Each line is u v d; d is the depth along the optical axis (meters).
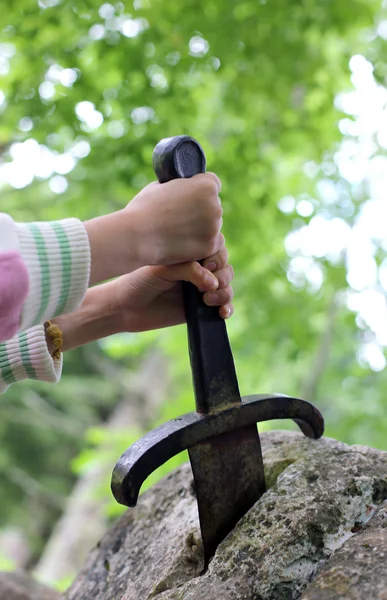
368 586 0.69
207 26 2.74
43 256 0.80
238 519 0.91
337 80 3.23
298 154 3.45
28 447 7.37
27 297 0.77
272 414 0.95
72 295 0.82
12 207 3.93
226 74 2.97
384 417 4.18
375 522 0.85
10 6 2.65
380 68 3.24
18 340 1.04
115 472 0.84
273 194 3.40
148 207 0.89
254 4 2.73
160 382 5.72
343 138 3.68
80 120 2.78
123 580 1.04
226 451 0.91
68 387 7.18
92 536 4.66
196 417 0.89
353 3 2.80
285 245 3.82
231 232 3.18
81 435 7.14
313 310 3.98
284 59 2.85
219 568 0.83
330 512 0.85
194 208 0.89
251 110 3.13
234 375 0.93
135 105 2.79
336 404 4.79
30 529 7.21
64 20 2.72
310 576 0.81
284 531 0.83
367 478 0.90
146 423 5.54
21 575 1.74
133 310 1.16
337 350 4.75
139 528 1.14
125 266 0.88
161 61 2.79
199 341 0.92
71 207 3.36
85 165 2.90
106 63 2.84
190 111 2.91
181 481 1.18
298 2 2.75
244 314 3.89
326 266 3.70
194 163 0.94
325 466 0.94
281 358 4.27
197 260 0.95
